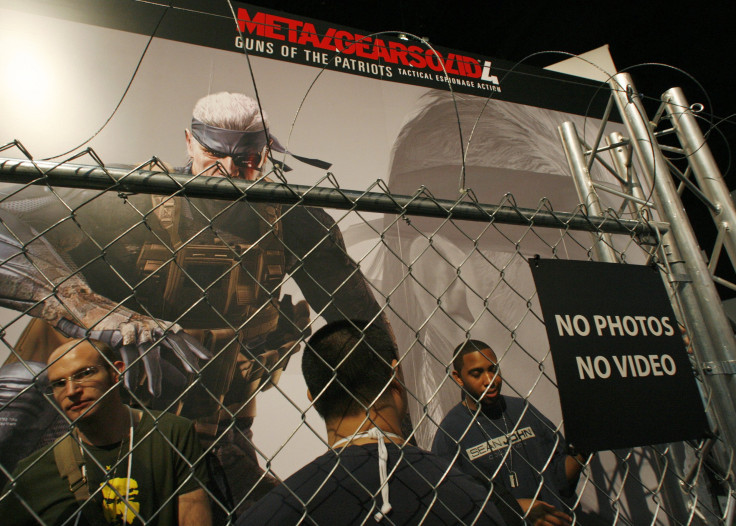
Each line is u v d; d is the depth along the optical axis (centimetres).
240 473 201
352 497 72
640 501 233
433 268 272
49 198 217
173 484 132
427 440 237
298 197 90
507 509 107
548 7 423
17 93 235
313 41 312
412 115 317
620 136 246
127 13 273
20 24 247
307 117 288
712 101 458
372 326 94
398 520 70
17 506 117
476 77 349
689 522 103
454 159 314
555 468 164
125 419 139
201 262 229
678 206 143
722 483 110
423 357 251
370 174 288
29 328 198
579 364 96
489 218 103
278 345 229
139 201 230
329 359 88
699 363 121
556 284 101
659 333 107
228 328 222
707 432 102
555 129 350
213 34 287
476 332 267
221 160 259
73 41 255
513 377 262
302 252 248
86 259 214
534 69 368
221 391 212
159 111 258
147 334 210
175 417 149
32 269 206
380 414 84
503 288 282
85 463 126
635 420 96
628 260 317
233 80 280
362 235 265
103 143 241
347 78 310
